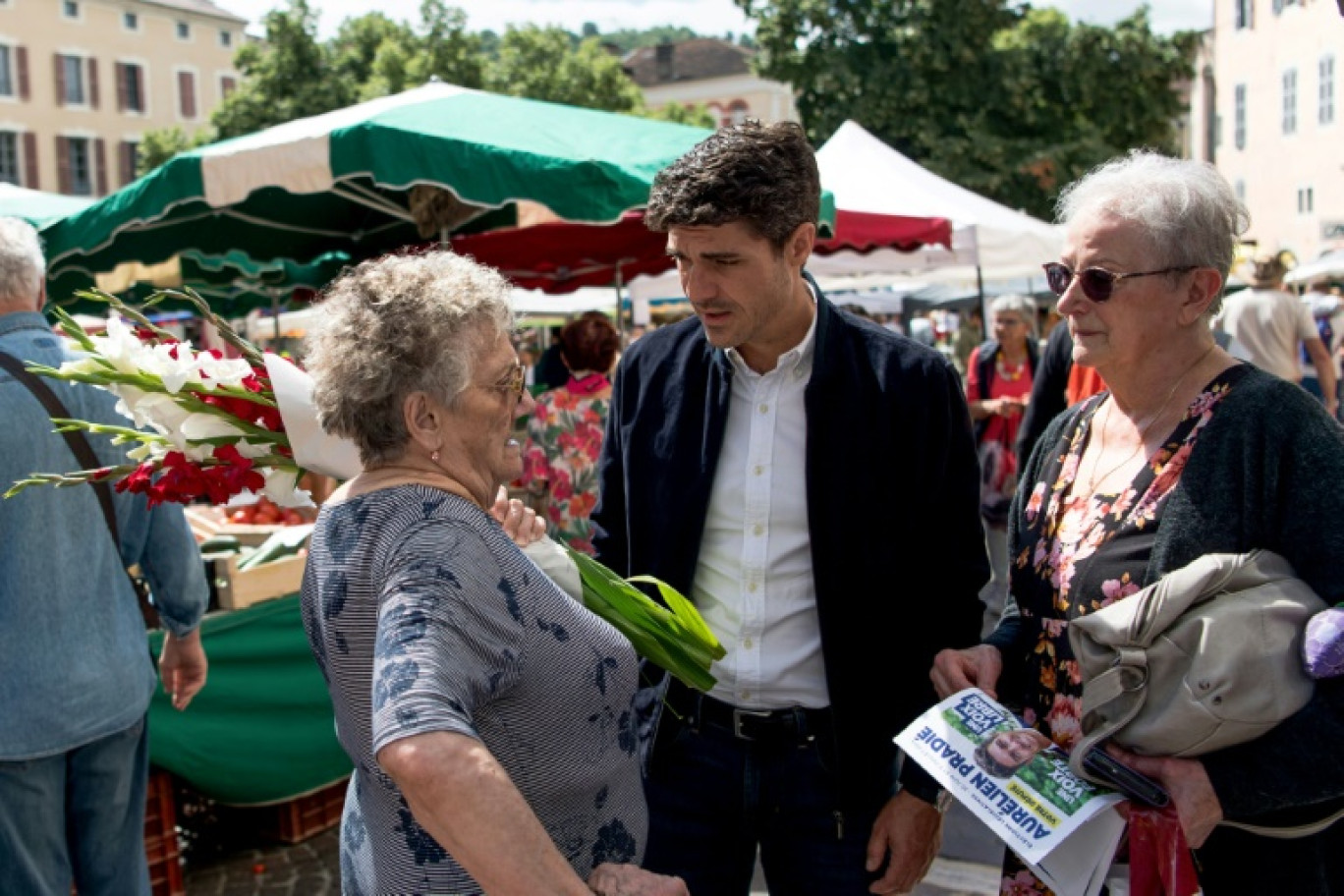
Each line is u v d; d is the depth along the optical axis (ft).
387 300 4.55
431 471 4.69
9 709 7.81
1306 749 4.81
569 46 101.24
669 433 7.07
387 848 4.56
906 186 23.47
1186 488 5.31
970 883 11.14
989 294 55.52
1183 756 5.03
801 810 6.84
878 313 65.82
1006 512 20.20
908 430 6.69
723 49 196.95
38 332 8.39
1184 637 4.96
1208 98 92.27
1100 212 5.55
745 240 6.12
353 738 4.59
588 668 4.77
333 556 4.54
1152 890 5.30
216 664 11.93
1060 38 78.13
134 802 8.95
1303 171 77.41
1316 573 5.00
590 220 12.26
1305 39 76.43
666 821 7.06
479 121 13.42
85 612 8.26
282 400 5.01
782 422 6.83
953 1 73.51
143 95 139.44
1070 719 5.73
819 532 6.63
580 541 17.88
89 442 8.30
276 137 14.01
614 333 18.37
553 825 4.80
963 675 6.21
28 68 128.77
